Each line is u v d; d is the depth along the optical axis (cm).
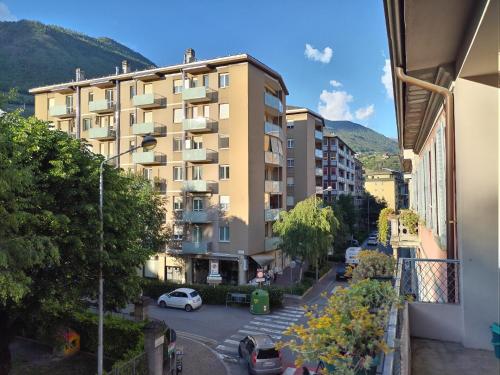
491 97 470
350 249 3938
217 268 3198
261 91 3475
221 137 3353
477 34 381
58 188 1340
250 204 3294
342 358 274
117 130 3778
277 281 3531
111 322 1736
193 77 3478
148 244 2798
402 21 437
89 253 1346
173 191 3534
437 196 873
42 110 4322
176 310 2617
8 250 956
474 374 386
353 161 9300
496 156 463
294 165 5147
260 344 1622
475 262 462
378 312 315
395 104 944
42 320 1450
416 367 404
